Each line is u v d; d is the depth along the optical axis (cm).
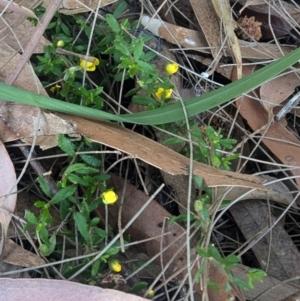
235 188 21
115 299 16
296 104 23
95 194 20
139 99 21
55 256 20
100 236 19
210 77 25
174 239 20
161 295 19
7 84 17
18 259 18
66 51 22
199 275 17
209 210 19
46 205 18
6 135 19
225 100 19
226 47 24
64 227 20
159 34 24
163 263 20
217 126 24
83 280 19
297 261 21
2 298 16
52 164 21
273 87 23
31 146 19
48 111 19
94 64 22
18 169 21
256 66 25
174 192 22
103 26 23
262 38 26
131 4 25
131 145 18
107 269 19
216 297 18
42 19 19
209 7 24
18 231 19
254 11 26
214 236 22
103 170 20
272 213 23
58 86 22
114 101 22
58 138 19
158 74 22
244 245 21
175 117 19
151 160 18
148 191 22
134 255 20
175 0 25
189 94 24
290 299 19
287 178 21
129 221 19
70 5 23
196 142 20
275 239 22
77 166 19
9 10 21
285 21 25
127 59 20
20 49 21
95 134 19
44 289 16
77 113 19
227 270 16
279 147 22
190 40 24
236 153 22
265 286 20
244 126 24
